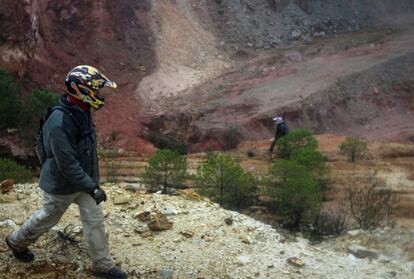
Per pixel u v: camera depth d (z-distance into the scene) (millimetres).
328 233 11703
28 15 35594
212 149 32781
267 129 34719
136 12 44750
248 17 49344
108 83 4855
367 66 41812
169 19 46219
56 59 38625
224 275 5691
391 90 40875
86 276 5336
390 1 56094
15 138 21719
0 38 34188
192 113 36406
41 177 4996
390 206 15273
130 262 5770
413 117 39938
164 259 5895
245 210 13172
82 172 4738
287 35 49344
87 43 41312
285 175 13789
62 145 4660
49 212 5051
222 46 46844
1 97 21562
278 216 12773
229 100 38062
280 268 5965
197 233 6523
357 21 53062
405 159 24938
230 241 6430
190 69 43625
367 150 25516
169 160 14586
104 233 5195
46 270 5391
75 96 4770
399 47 45969
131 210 6941
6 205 6875
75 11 41500
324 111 37312
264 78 41438
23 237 5234
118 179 19969
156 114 36719
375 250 7922
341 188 18609
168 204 7176
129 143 33719
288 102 36969
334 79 40062
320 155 18125
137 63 42312
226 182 13125
